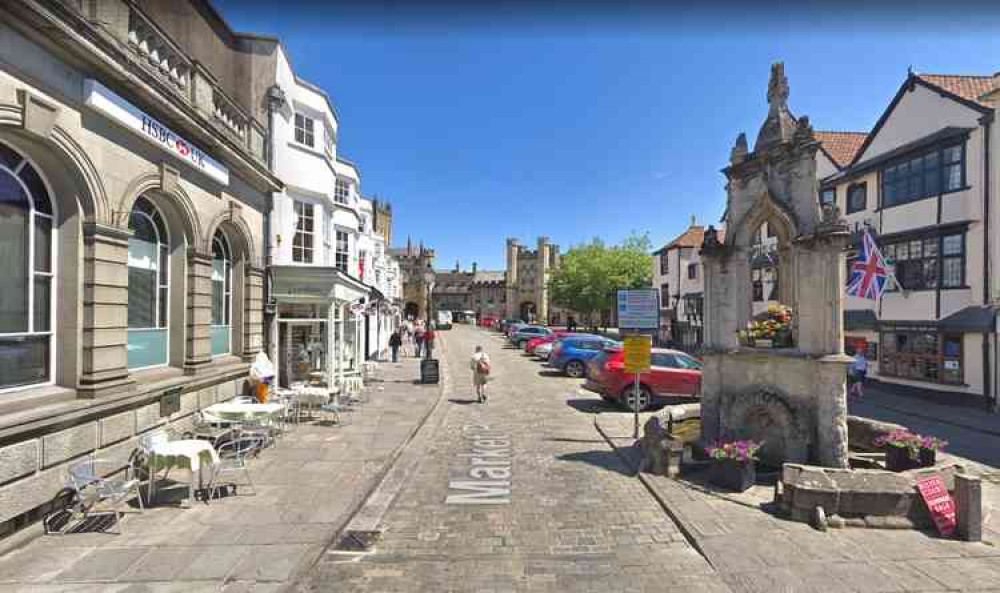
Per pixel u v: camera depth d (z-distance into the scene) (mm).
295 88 13289
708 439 7273
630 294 8703
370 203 24734
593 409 12000
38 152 5109
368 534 4918
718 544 4523
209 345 8461
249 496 5719
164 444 5594
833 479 5016
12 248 4988
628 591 3834
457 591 3840
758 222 7262
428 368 15828
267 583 3873
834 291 6117
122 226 6082
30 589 3746
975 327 13086
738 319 7246
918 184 15570
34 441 4758
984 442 9656
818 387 6195
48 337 5414
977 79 15531
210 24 10914
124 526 4871
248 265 10500
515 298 73125
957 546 4500
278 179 11594
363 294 16656
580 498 5902
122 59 5848
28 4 4492
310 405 10117
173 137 7098
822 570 4094
